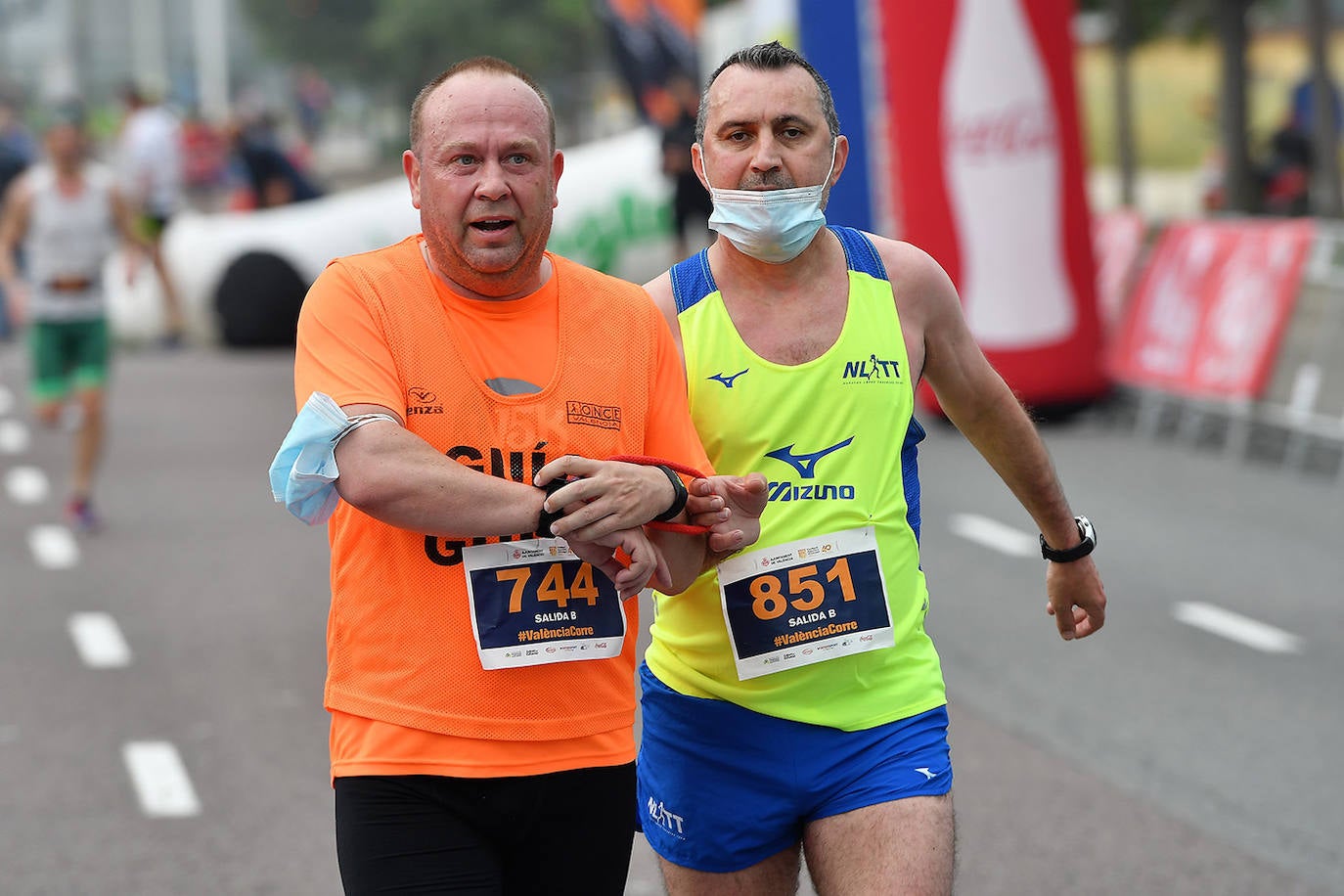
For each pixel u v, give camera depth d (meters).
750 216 11.76
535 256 10.70
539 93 10.66
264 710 23.03
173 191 65.12
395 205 64.25
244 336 63.50
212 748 21.52
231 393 53.12
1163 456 40.28
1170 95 119.25
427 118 10.52
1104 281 46.78
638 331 11.16
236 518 35.53
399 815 10.43
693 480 10.83
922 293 12.55
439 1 178.25
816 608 11.98
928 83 42.12
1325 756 20.75
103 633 26.92
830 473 12.11
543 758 10.53
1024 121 42.31
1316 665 24.39
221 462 41.84
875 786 11.81
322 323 10.62
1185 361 42.09
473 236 10.46
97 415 34.53
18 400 52.72
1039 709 22.66
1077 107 43.19
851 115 47.97
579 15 165.38
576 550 10.34
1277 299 39.56
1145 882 17.11
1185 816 18.91
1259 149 87.38
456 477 10.12
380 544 10.53
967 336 12.82
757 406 12.09
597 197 63.97
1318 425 38.00
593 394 10.88
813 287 12.26
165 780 20.39
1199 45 81.75
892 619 12.13
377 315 10.60
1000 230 42.50
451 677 10.43
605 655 10.66
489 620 10.44
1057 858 17.78
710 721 12.16
